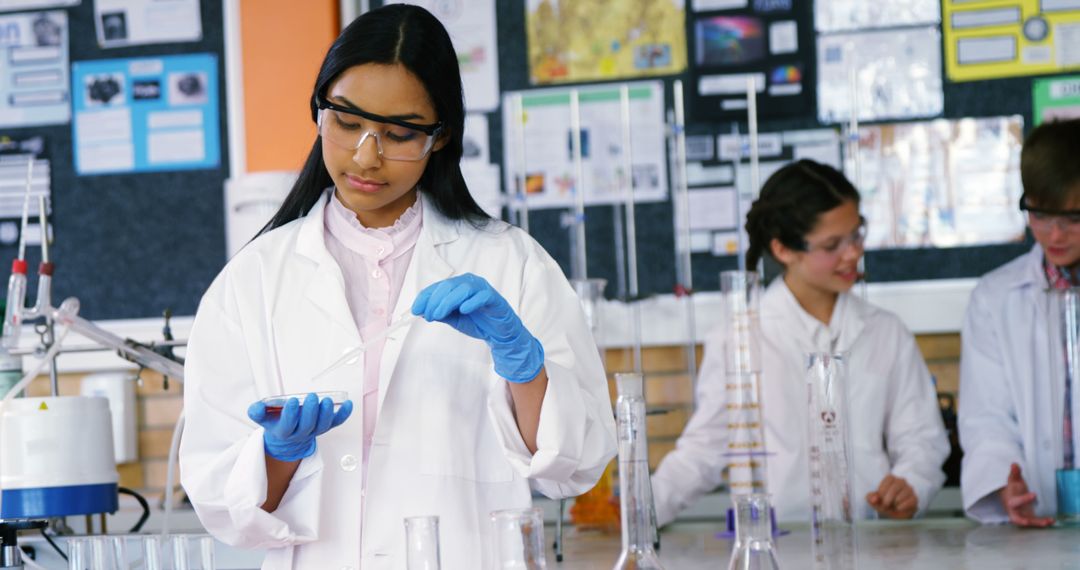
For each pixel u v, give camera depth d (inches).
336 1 164.1
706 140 158.6
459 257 76.8
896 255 155.8
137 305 167.0
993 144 154.6
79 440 92.1
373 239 76.7
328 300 74.3
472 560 71.8
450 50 73.4
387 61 69.6
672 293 158.9
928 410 133.9
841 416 78.6
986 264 154.6
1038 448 122.6
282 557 73.1
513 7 161.6
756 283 106.8
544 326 74.5
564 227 160.9
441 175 77.9
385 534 71.8
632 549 67.4
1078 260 121.3
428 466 72.4
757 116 157.9
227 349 74.3
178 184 166.9
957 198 154.9
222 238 165.9
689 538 111.7
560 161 160.9
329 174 78.0
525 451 71.9
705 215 158.6
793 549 99.3
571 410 69.7
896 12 155.9
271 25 164.7
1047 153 114.3
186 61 166.9
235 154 165.6
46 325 105.3
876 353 134.4
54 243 168.2
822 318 136.9
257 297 75.2
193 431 73.2
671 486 125.7
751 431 106.0
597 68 160.4
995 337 127.4
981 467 119.2
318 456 71.8
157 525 134.6
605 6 159.9
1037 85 153.9
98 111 168.2
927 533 107.3
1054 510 119.8
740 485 106.3
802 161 131.6
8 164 169.0
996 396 126.0
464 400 74.0
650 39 159.5
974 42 154.9
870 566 85.8
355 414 72.9
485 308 66.4
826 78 157.1
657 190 159.5
